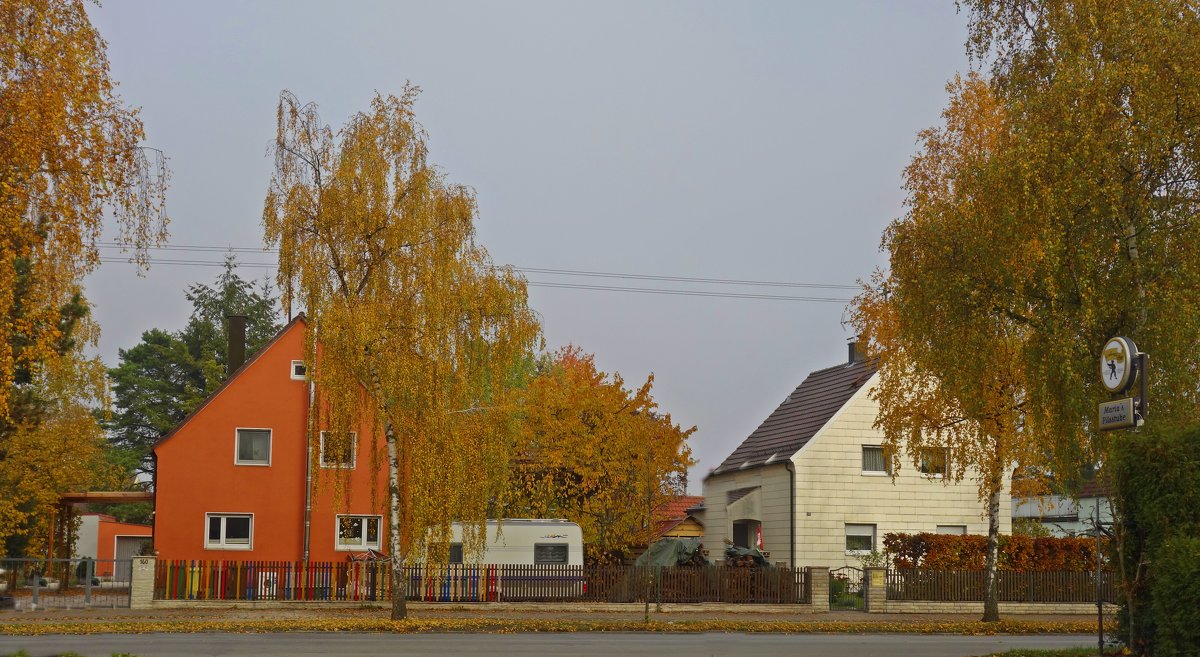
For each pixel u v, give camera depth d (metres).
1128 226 18.88
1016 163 18.98
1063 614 34.56
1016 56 21.53
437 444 27.27
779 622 29.91
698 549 37.12
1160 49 18.62
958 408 28.72
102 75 17.48
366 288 27.33
